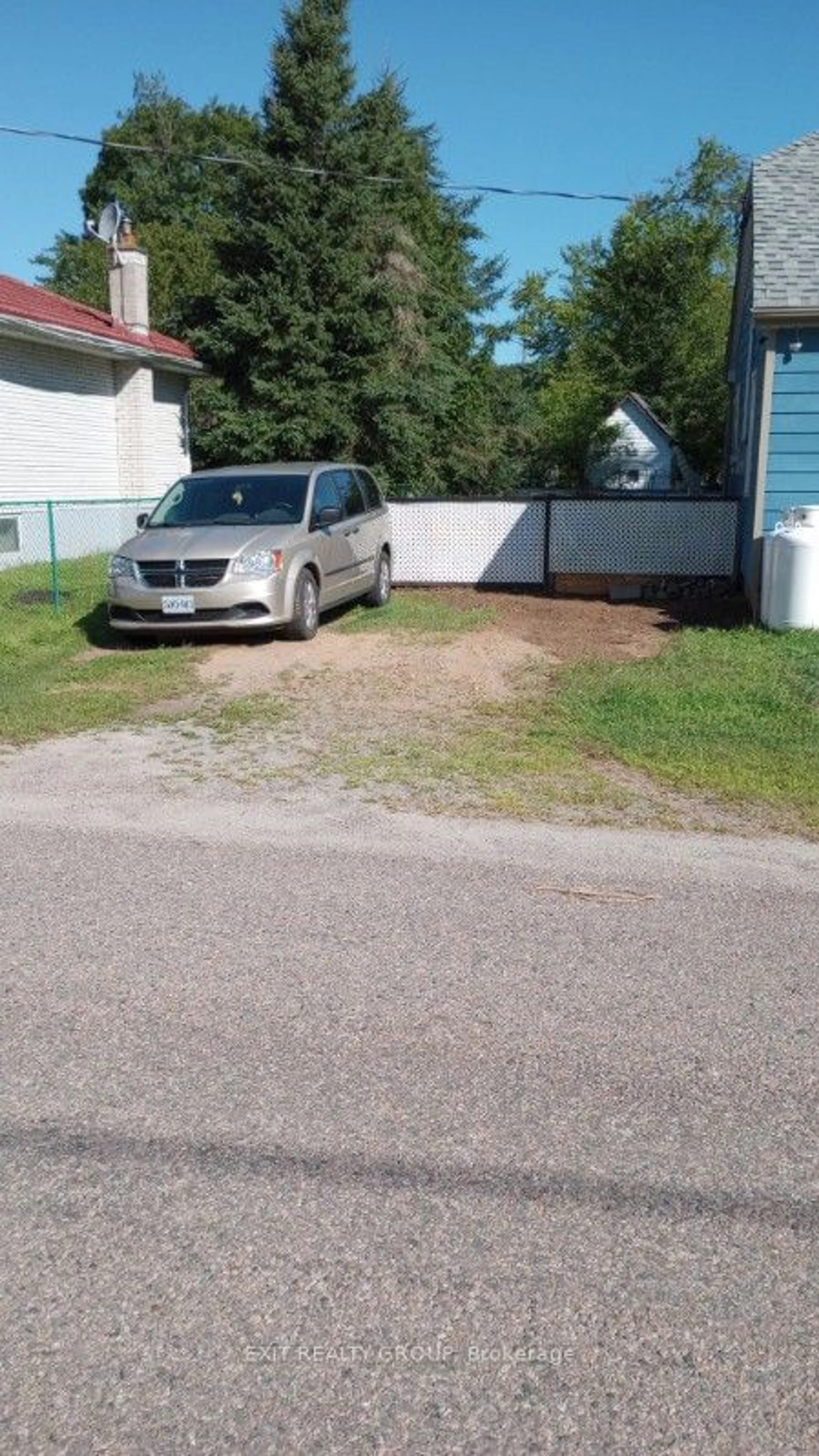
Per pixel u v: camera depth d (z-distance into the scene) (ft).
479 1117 10.75
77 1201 9.51
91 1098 11.05
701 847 18.49
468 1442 7.18
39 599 44.37
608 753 23.93
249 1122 10.64
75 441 65.36
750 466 44.93
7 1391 7.57
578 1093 11.20
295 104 82.94
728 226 153.79
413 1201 9.51
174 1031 12.37
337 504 40.37
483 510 51.85
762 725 25.70
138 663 33.32
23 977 13.66
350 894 16.38
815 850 18.42
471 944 14.67
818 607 36.68
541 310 183.73
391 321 85.71
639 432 147.23
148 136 179.42
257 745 24.88
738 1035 12.39
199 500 38.68
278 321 82.43
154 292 121.29
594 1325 8.15
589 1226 9.21
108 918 15.46
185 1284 8.55
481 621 40.98
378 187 85.92
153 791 21.57
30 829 19.29
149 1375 7.71
